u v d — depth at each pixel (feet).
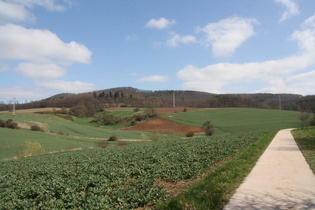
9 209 28.37
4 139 154.81
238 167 39.93
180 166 44.47
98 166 53.36
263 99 613.11
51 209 26.37
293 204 22.70
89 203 26.02
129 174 42.11
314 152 56.49
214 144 83.41
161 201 25.94
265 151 61.77
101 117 363.56
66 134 205.87
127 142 173.88
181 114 321.32
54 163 71.56
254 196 25.21
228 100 492.54
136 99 578.25
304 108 376.68
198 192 26.04
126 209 24.86
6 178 52.85
